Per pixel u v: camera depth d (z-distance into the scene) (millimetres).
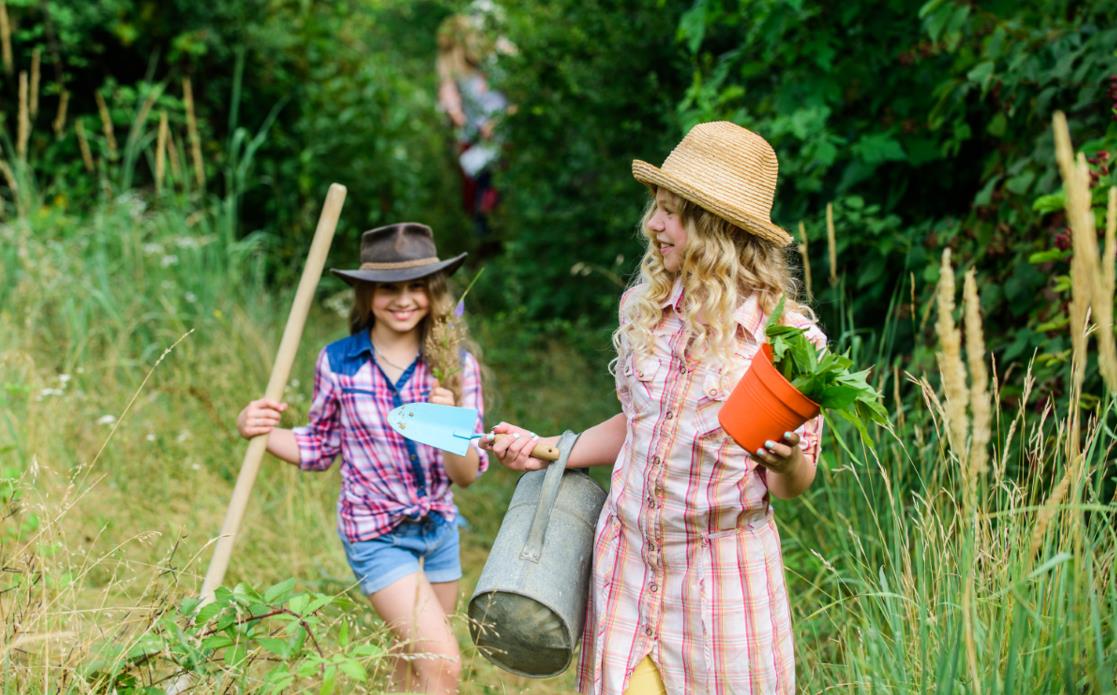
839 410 2238
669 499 2426
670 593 2457
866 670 2533
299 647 2357
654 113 6531
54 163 7246
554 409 6070
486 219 9086
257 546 4262
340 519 3199
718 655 2416
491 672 3650
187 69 7469
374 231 3207
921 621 2391
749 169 2457
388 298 3168
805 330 2236
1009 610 2408
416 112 9227
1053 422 3299
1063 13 3820
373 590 3131
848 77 4449
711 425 2385
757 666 2422
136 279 5875
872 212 4281
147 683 2695
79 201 6934
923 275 4117
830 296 4422
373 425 3152
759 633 2430
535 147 7477
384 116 8484
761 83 5105
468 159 9000
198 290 5902
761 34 4547
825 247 4484
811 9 4371
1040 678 2262
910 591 2621
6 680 2361
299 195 7836
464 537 4781
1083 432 3182
